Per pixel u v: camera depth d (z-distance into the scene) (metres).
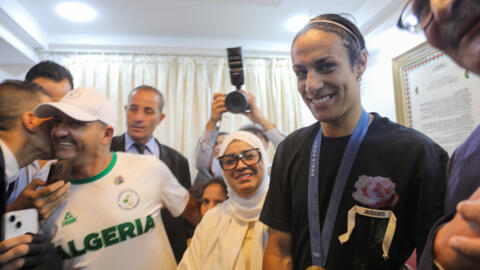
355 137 0.75
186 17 2.46
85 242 0.91
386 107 2.40
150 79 2.92
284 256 0.86
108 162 1.04
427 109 1.98
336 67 0.68
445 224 0.40
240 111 1.52
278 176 0.91
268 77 3.12
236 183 1.08
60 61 2.79
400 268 0.72
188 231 1.65
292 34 2.83
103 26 2.59
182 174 1.76
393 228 0.67
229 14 2.42
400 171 0.68
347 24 0.72
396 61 2.25
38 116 0.85
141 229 1.00
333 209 0.75
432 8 0.33
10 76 2.74
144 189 1.05
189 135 2.87
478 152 0.51
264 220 0.90
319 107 0.71
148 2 2.22
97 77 2.84
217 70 3.03
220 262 1.00
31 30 2.39
